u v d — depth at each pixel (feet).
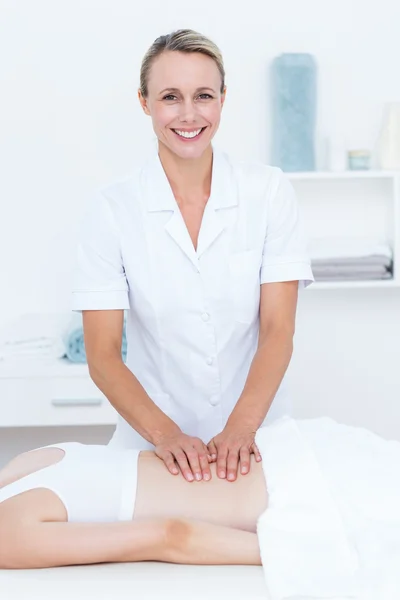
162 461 5.02
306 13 10.64
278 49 10.66
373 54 10.72
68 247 10.87
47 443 11.05
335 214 10.96
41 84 10.66
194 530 4.53
